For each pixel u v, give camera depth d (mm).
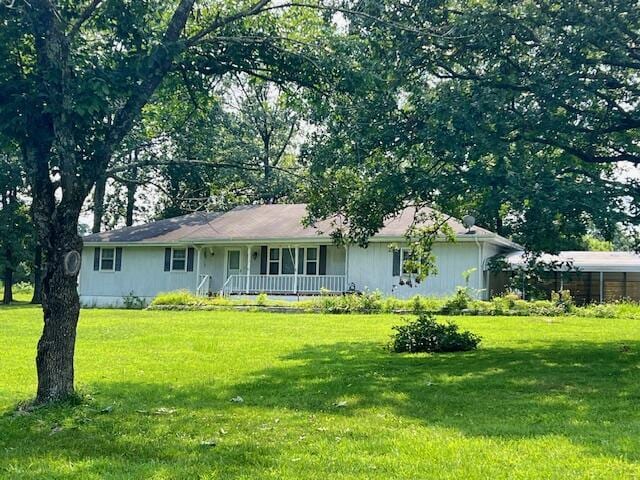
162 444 6125
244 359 12109
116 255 33469
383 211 12359
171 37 7906
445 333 13109
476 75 11508
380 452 5672
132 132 9109
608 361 11219
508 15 10914
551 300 23734
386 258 27703
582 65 11008
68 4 7848
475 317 20875
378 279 27750
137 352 13125
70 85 7008
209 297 29109
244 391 8992
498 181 9758
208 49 8648
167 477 5070
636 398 8141
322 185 10141
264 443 6078
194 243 30906
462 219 12859
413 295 27156
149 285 32625
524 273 11742
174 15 7973
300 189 10469
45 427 6840
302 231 29203
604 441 5895
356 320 19984
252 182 9922
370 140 10648
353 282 28094
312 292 28875
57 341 7871
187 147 9547
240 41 8297
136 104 7672
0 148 7316
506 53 11266
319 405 7945
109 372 10742
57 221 7648
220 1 9148
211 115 10391
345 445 5926
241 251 31172
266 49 8562
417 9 10875
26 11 7039
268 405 7992
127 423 7027
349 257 28297
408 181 10711
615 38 10664
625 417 7039
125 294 33031
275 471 5152
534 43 11367
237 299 28094
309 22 9289
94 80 6867
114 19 7758
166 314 23312
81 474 5207
